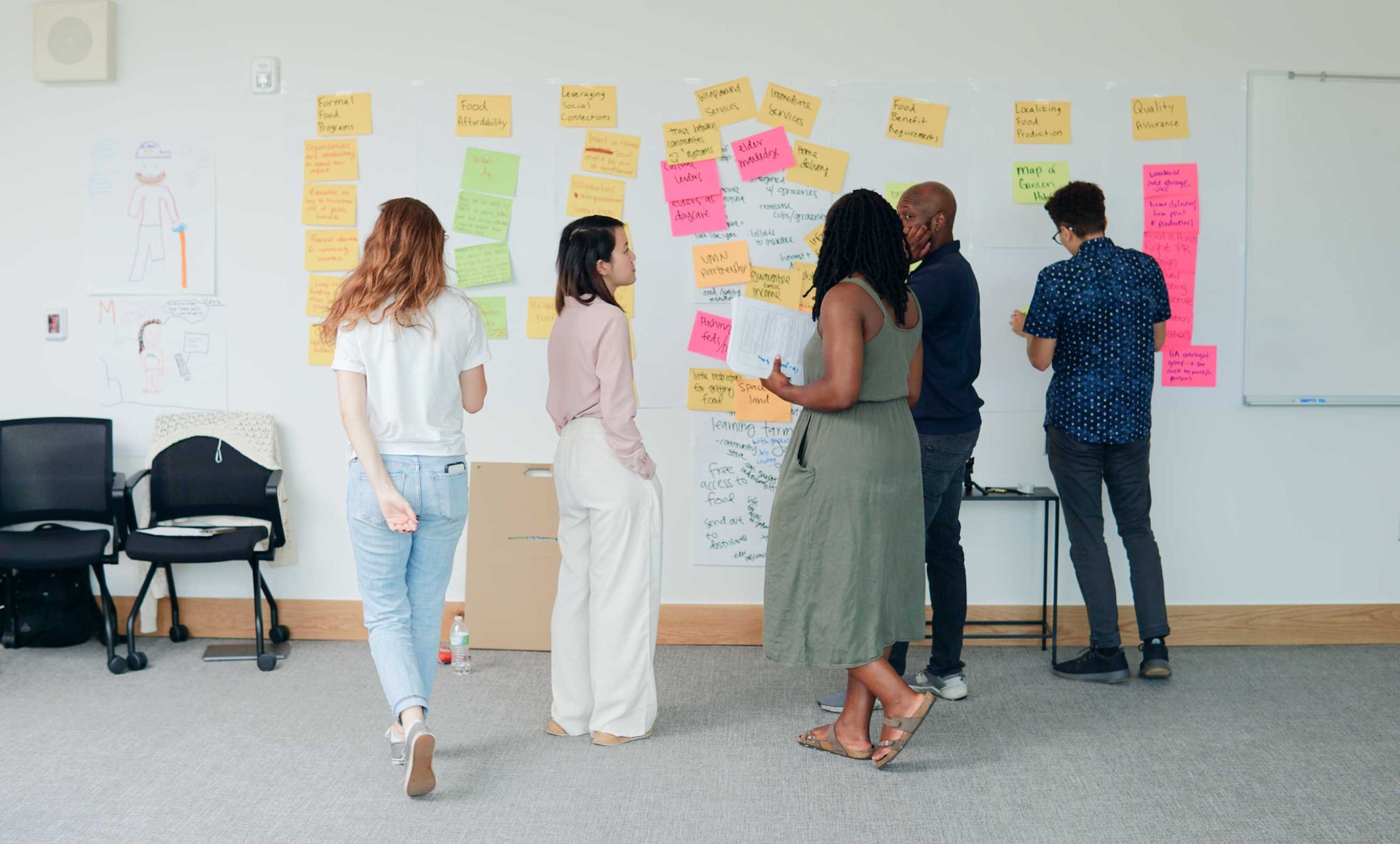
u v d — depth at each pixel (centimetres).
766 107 377
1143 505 351
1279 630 390
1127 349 339
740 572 389
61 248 390
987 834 244
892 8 374
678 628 390
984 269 380
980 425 325
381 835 242
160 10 383
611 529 287
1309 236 379
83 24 381
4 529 386
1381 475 387
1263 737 300
